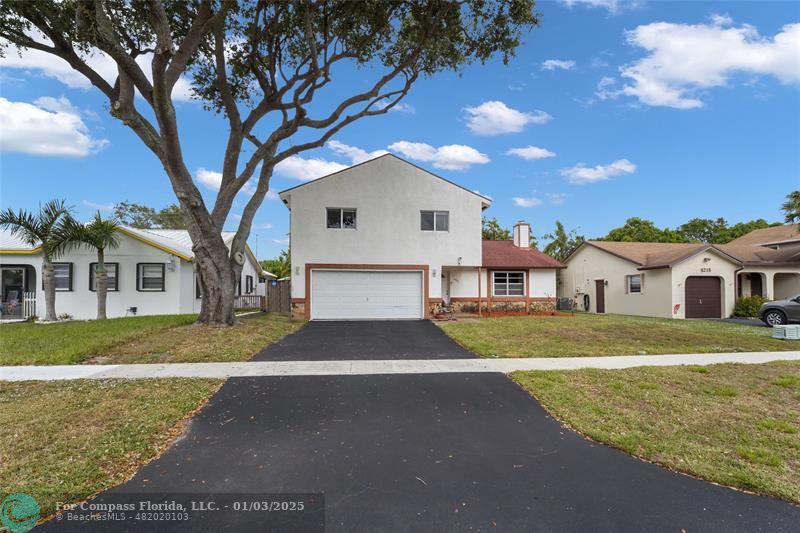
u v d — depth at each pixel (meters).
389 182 17.45
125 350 9.05
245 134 12.98
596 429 5.03
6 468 3.90
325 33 12.27
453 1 11.61
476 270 20.08
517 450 4.53
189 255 17.64
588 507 3.44
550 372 7.57
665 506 3.46
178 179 10.91
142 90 10.02
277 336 11.77
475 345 10.38
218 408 5.68
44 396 5.91
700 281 19.89
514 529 3.13
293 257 16.75
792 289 21.25
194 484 3.76
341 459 4.28
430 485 3.78
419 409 5.75
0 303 16.58
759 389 6.63
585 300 26.08
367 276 17.19
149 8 9.41
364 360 8.66
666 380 7.09
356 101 13.16
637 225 34.94
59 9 10.01
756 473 3.99
